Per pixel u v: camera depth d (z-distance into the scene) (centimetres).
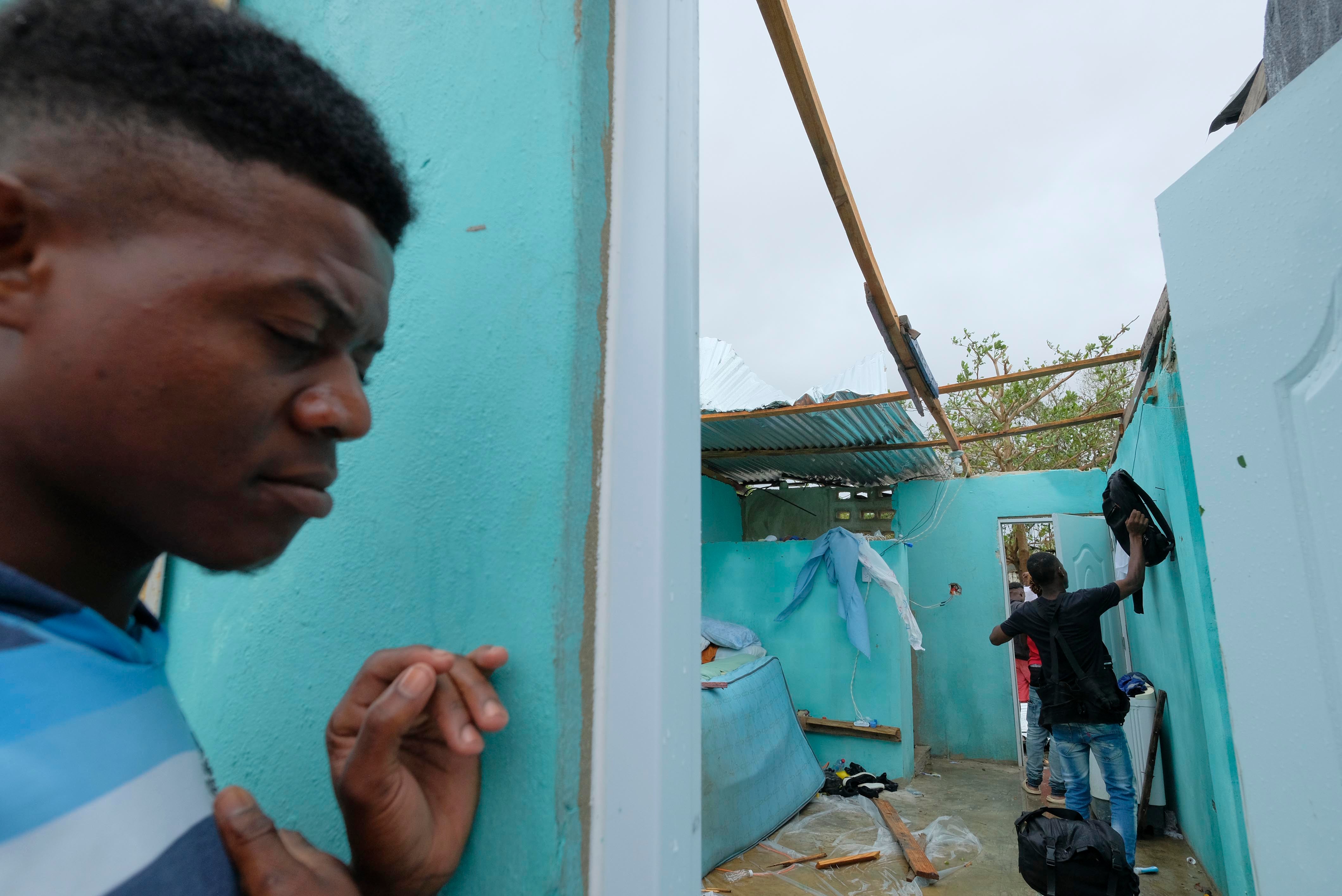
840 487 751
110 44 32
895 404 460
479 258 73
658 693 63
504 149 74
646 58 76
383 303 43
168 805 30
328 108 38
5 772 25
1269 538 129
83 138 32
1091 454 830
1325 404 117
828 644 570
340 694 72
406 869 50
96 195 31
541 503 63
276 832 37
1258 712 131
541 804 58
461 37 80
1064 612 369
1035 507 640
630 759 63
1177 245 155
